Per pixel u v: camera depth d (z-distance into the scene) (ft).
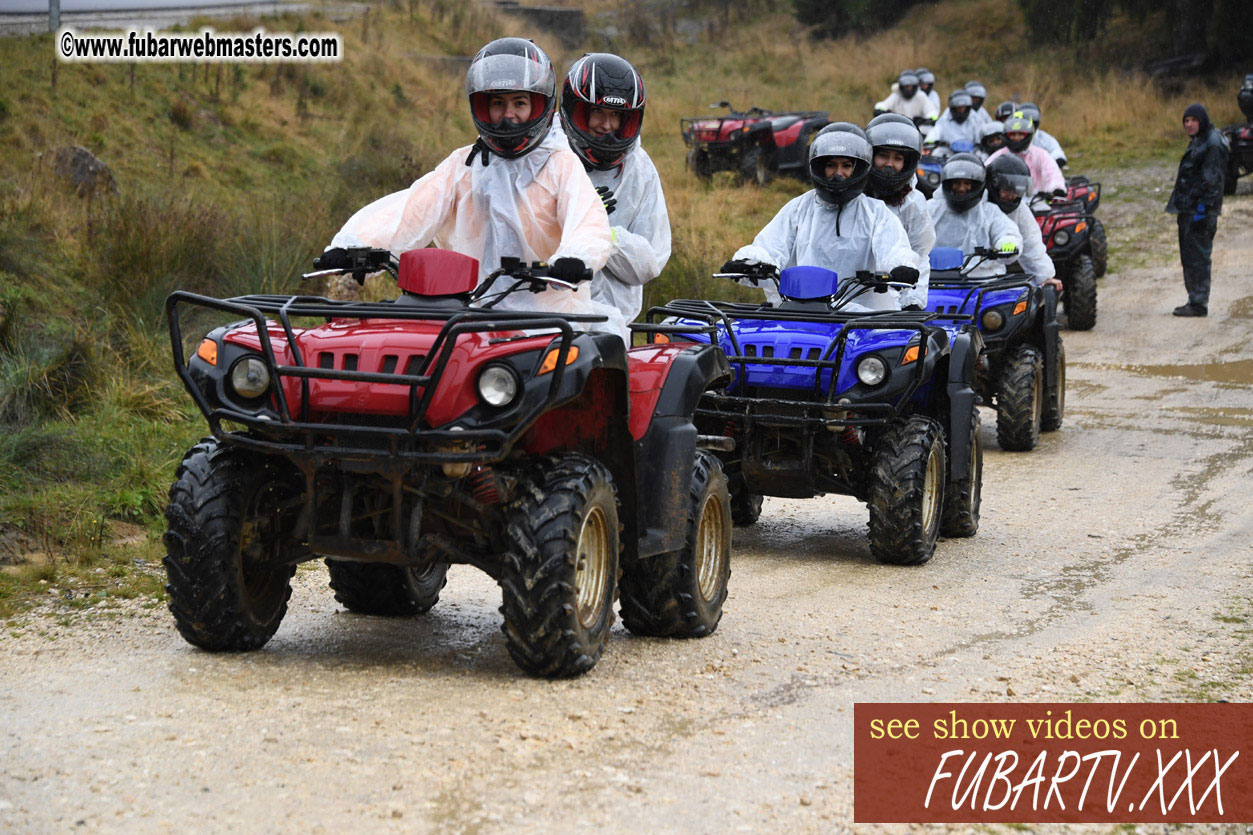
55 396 72.90
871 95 318.24
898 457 60.39
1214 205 151.84
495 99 45.52
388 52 216.95
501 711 36.60
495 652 43.93
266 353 37.14
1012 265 104.27
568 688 39.17
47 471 63.82
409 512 39.68
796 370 60.80
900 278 63.16
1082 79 332.80
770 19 397.60
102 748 32.60
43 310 83.61
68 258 91.66
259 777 31.07
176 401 76.13
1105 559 62.49
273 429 37.65
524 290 46.03
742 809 30.78
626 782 31.96
